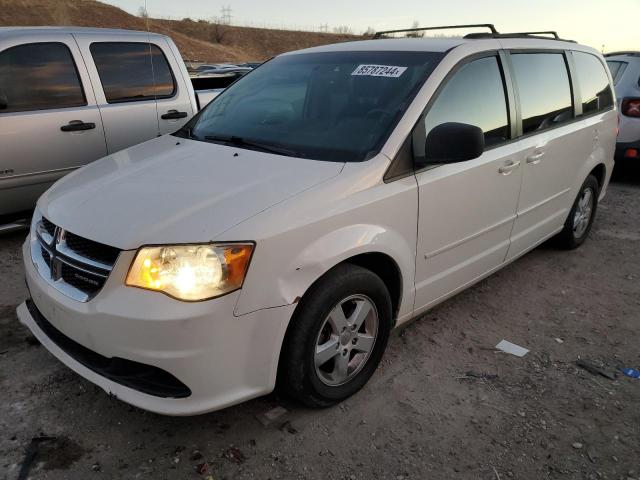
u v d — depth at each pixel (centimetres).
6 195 472
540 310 398
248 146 311
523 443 263
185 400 228
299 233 238
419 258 306
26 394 282
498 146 352
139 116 546
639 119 713
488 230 358
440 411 283
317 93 333
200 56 6016
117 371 235
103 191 267
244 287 225
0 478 230
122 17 6119
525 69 388
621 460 255
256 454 250
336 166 271
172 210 238
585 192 497
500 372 319
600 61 516
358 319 278
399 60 329
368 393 295
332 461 247
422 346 343
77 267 239
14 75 470
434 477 241
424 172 296
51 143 486
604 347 352
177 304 217
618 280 454
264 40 8275
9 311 364
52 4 5700
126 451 248
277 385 265
